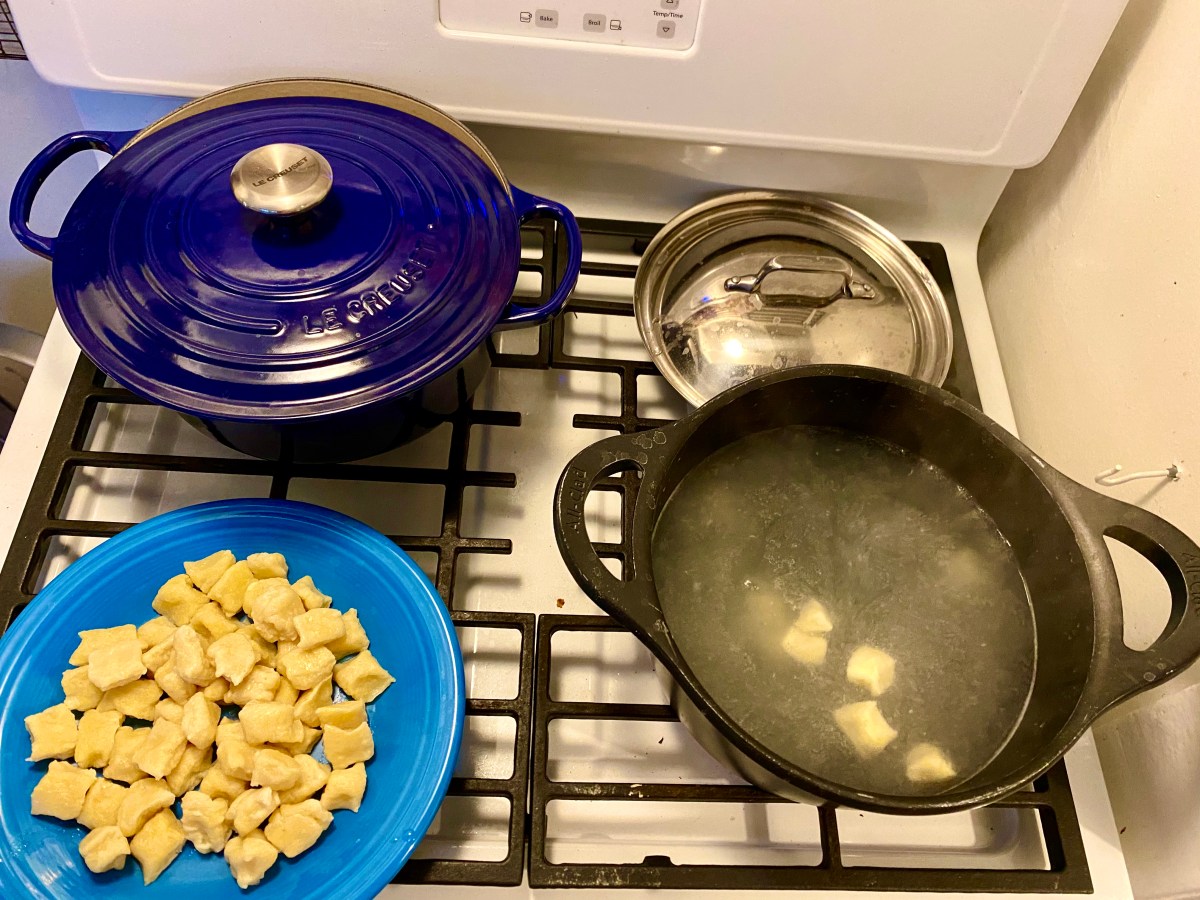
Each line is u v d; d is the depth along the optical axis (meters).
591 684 0.55
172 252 0.49
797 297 0.66
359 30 0.58
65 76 0.61
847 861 0.52
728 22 0.57
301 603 0.49
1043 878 0.49
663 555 0.52
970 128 0.64
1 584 0.52
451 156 0.56
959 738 0.47
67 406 0.59
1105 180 0.62
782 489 0.55
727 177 0.71
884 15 0.57
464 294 0.50
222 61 0.60
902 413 0.54
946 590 0.52
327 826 0.44
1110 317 0.60
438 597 0.50
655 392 0.68
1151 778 0.52
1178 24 0.55
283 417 0.46
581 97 0.62
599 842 0.51
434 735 0.46
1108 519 0.46
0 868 0.42
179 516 0.52
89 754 0.45
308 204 0.47
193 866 0.43
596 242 0.75
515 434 0.64
